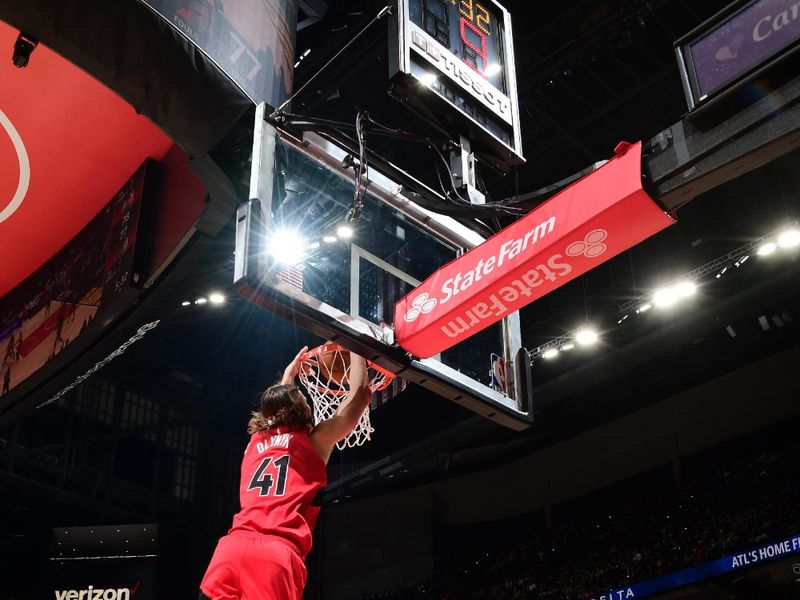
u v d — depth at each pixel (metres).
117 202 9.02
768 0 3.65
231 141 6.95
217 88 6.71
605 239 3.76
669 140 3.67
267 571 3.08
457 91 5.54
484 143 5.68
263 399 3.64
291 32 8.06
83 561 24.30
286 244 4.46
